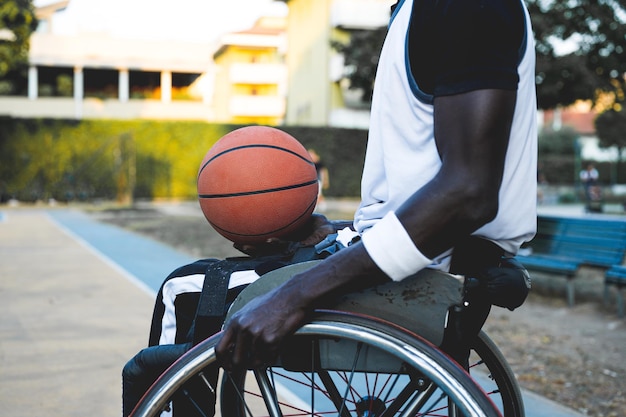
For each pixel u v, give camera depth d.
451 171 1.35
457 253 1.58
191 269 1.81
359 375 3.71
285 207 1.80
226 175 1.79
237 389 1.87
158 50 39.47
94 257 9.93
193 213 20.16
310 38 33.97
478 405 1.40
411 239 1.36
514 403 2.06
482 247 1.57
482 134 1.33
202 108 38.91
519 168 1.51
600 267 6.77
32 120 25.59
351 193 29.41
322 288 1.43
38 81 39.31
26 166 25.55
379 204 1.65
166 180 27.95
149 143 27.62
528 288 1.60
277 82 47.19
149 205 24.88
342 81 31.80
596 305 6.90
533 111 1.54
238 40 47.06
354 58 19.31
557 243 7.34
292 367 1.70
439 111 1.39
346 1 30.97
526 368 4.71
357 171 29.41
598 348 5.27
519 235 1.56
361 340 1.46
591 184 28.06
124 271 8.57
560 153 47.78
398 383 3.54
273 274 1.58
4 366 4.39
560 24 11.84
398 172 1.54
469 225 1.35
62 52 37.47
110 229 14.48
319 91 32.88
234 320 1.48
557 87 12.38
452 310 1.64
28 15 22.48
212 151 1.86
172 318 1.82
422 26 1.46
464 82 1.35
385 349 1.45
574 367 4.74
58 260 9.55
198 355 1.54
